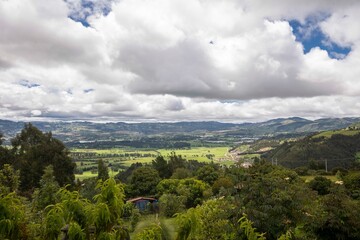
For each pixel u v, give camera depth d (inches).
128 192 1956.2
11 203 162.4
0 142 1820.9
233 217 546.0
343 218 721.6
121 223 178.9
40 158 1710.1
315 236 686.5
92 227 166.6
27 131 1942.7
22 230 171.9
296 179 1293.1
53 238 164.9
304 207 701.3
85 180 1723.7
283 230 548.7
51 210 167.6
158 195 1834.4
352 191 1139.9
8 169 719.7
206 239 485.4
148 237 188.5
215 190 1627.7
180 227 195.6
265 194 611.5
